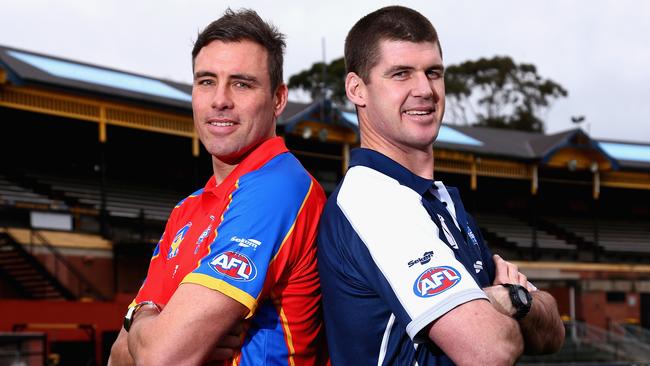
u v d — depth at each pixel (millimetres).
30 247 21922
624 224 42375
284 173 3375
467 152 33000
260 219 3219
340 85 63438
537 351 3064
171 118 25469
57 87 22844
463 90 68625
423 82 3250
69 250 23094
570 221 41500
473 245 3307
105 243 24094
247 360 3197
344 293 3082
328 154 30812
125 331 3422
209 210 3465
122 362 3336
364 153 3277
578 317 34844
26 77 22109
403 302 2863
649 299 36781
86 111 23875
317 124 28266
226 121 3439
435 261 2891
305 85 64750
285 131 26922
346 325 3078
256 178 3340
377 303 3002
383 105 3285
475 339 2746
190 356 3004
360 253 3016
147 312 3285
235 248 3148
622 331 31625
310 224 3336
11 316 17344
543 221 40312
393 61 3260
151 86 27734
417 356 2938
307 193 3369
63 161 28422
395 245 2947
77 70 25969
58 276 22531
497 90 70000
